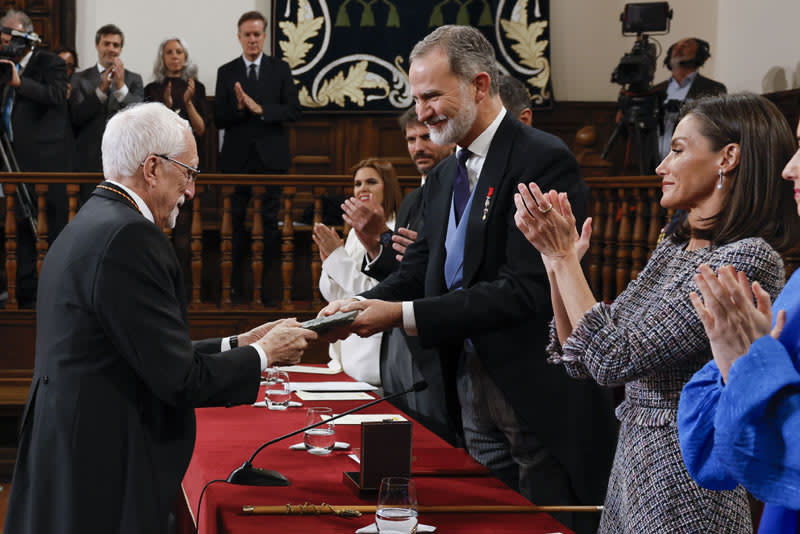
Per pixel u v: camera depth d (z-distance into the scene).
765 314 1.36
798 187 1.41
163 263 2.21
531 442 2.72
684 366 1.80
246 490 2.22
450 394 2.90
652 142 6.66
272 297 6.28
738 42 7.73
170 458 2.26
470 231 2.69
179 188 2.37
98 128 6.54
